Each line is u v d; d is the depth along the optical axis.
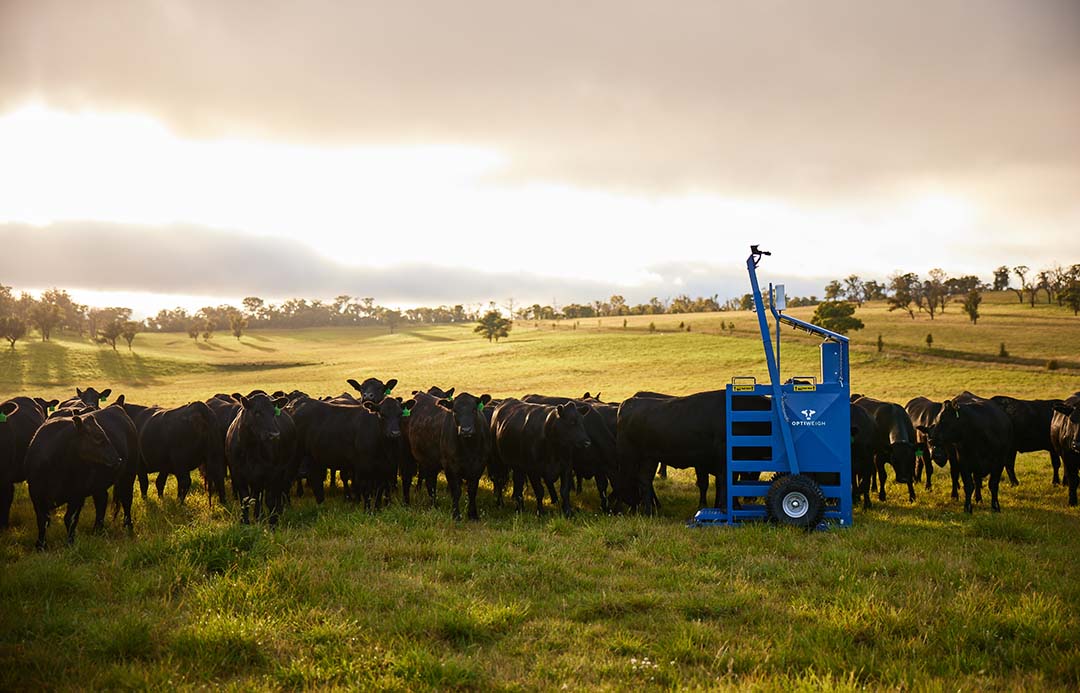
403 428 15.40
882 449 16.33
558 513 13.89
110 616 7.46
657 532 11.20
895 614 7.32
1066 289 119.06
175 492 16.16
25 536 11.47
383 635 7.04
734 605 7.87
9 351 94.12
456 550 9.88
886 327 95.81
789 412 12.00
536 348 90.12
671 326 118.50
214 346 140.75
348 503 14.93
